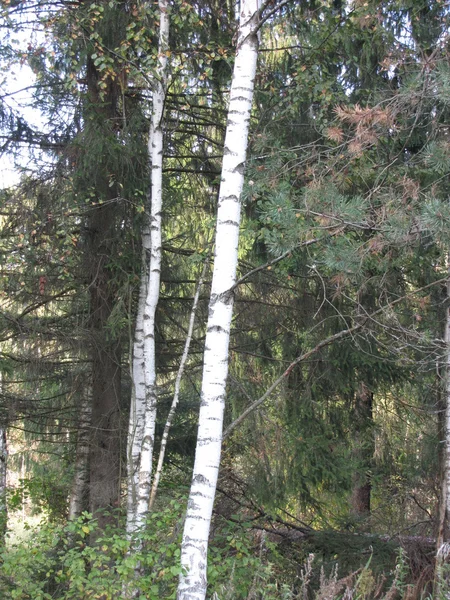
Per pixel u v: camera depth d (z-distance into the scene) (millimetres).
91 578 5090
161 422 8805
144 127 7445
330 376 7766
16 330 7090
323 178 5281
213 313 4805
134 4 7129
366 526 9672
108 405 7699
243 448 8523
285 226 4883
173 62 6973
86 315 7445
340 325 7652
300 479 7770
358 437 8805
